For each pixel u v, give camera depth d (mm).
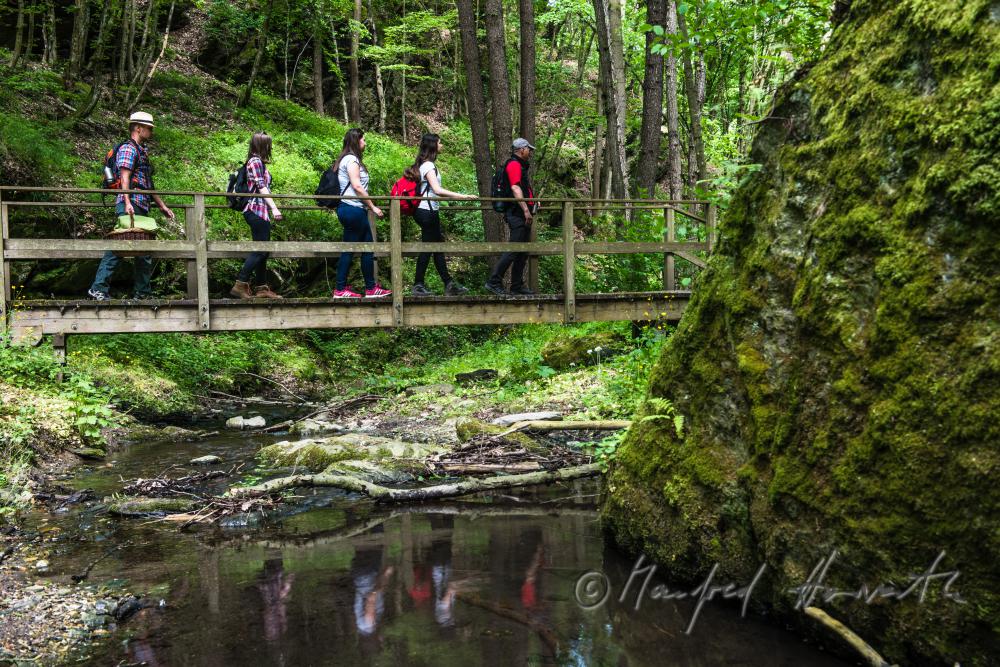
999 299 2205
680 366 3559
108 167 7598
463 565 3791
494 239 13273
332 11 20844
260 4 20172
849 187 2777
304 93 21438
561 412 7535
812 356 2818
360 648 2842
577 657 2744
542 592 3400
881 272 2539
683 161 18516
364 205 8133
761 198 3344
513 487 5438
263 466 6184
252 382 11328
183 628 3033
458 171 19531
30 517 4664
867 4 2996
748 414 3127
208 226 12906
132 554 3998
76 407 6797
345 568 3779
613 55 13477
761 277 3168
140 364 9867
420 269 8602
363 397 9945
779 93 3369
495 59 12930
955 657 2227
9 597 3281
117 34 15992
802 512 2740
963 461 2193
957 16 2455
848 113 2877
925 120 2490
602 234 13758
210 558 3941
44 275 10555
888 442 2408
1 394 6328
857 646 2506
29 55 15398
